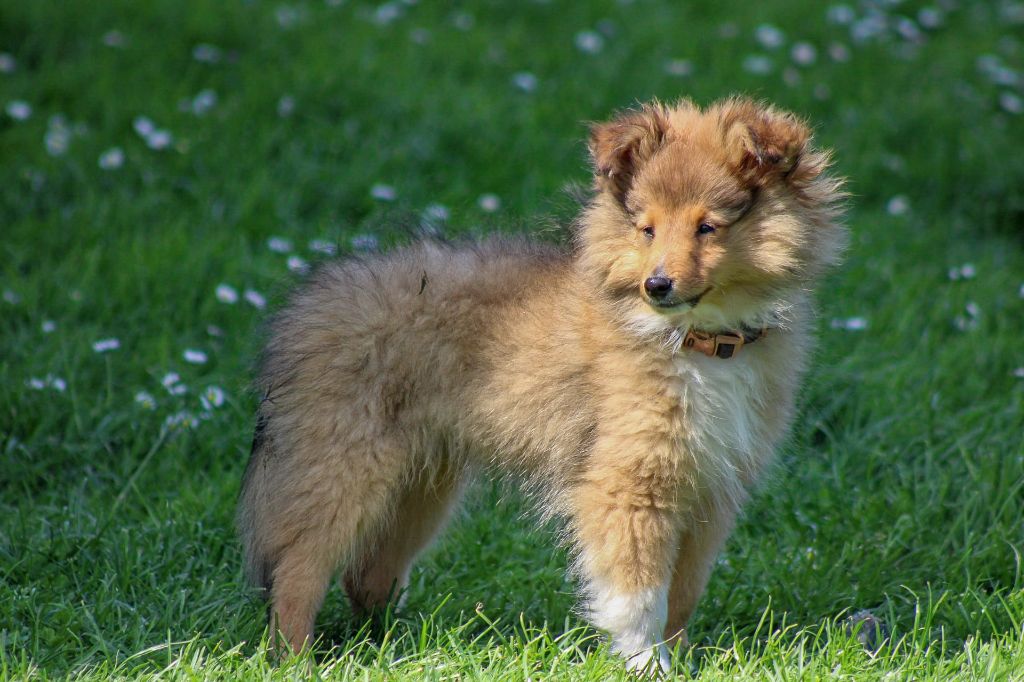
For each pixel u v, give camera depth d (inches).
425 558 370.9
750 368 297.4
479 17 767.7
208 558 356.5
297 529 310.7
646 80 677.3
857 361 453.4
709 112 297.7
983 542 364.5
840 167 612.4
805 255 288.7
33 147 562.3
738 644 296.8
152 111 597.9
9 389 407.8
